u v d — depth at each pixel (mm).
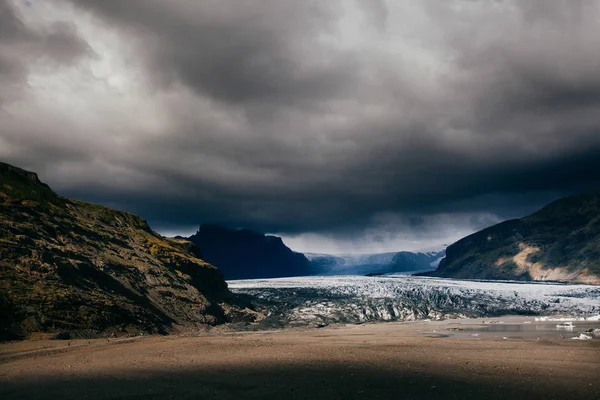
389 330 48656
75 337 34219
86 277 43938
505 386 17297
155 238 80750
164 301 53375
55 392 15422
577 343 33125
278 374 19891
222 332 47906
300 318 66125
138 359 24219
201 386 17031
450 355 26656
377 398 15281
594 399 15102
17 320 32688
